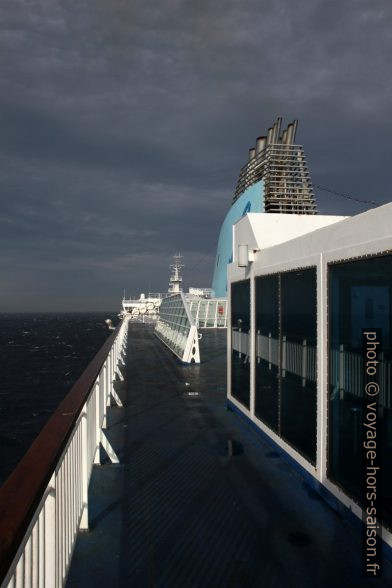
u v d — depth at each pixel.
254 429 7.44
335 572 3.64
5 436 29.47
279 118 27.31
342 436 4.45
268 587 3.46
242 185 29.17
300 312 5.50
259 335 7.21
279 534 4.23
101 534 4.23
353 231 4.16
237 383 8.59
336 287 4.53
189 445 6.87
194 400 10.03
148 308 68.06
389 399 3.64
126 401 9.93
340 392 4.46
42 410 36.66
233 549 3.99
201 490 5.23
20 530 1.71
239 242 8.42
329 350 4.67
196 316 35.94
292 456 5.80
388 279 3.60
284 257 5.99
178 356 16.91
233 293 8.88
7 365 65.19
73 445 3.55
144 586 3.47
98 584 3.49
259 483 5.41
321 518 4.52
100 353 6.73
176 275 61.88
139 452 6.55
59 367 63.12
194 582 3.52
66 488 3.16
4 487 2.02
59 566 2.88
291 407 5.84
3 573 1.54
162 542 4.10
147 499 5.00
